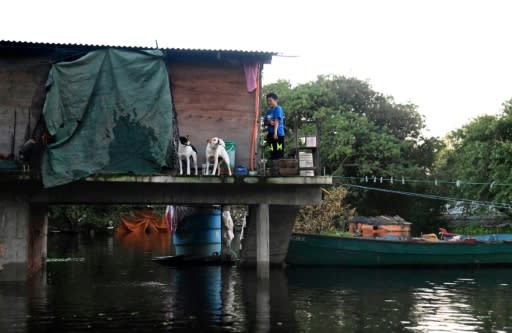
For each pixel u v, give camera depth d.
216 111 18.08
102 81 16.80
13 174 16.47
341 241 22.88
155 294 15.90
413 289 17.17
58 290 16.58
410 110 45.62
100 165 16.61
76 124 16.58
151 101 16.89
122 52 16.86
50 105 16.47
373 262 23.12
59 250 32.41
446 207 44.25
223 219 24.86
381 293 16.34
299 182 17.34
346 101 44.62
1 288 16.72
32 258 19.56
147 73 16.92
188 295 15.73
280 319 12.45
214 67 18.14
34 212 19.45
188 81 18.03
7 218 17.34
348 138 39.31
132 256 28.59
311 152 18.48
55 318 12.50
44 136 16.89
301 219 29.38
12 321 12.20
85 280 18.98
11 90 17.27
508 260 23.97
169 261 24.86
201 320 12.30
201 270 22.11
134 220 52.62
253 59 18.09
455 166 41.91
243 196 18.06
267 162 18.30
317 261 22.91
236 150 18.09
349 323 12.08
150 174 16.69
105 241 40.53
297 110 40.75
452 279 19.83
